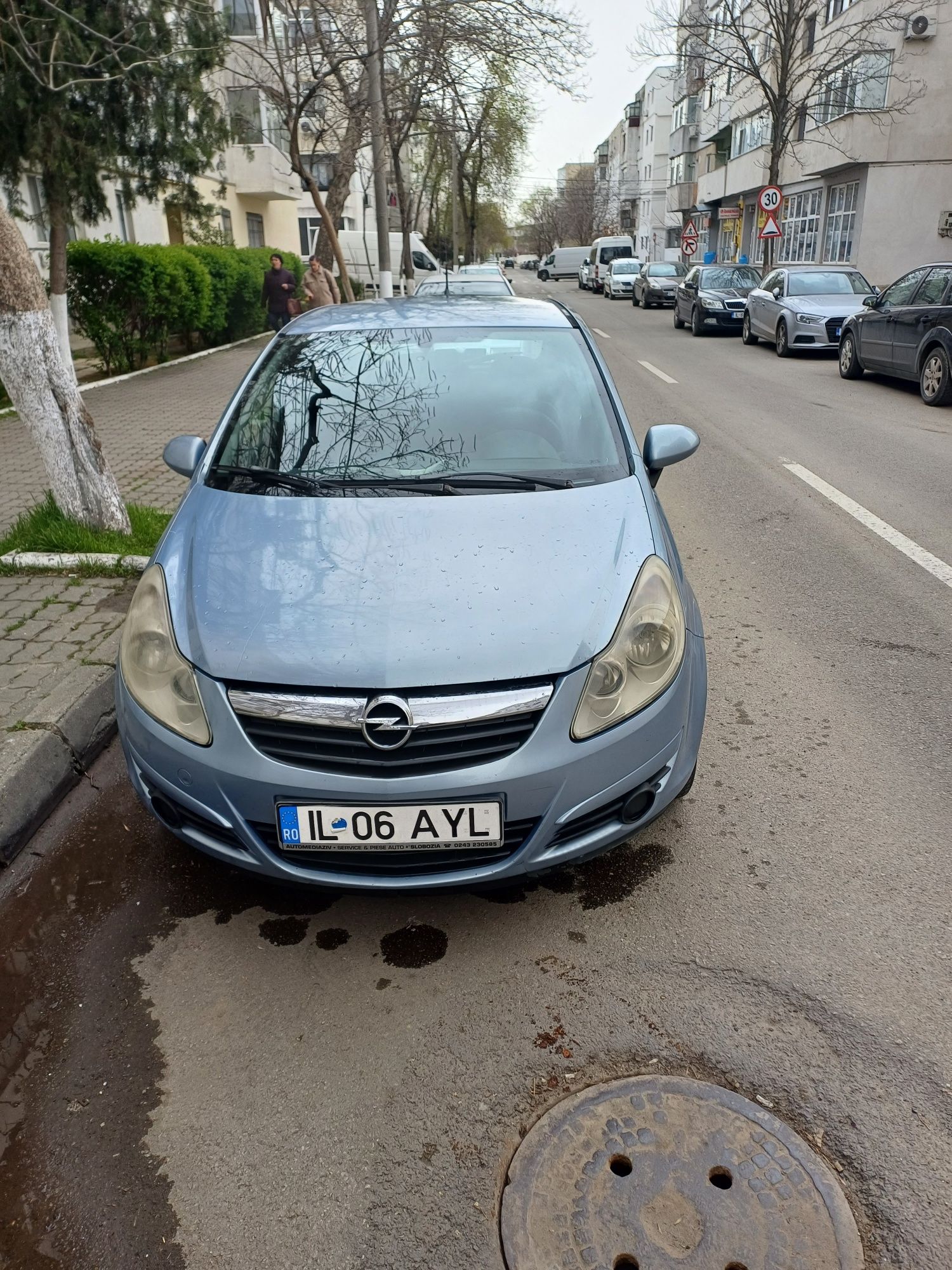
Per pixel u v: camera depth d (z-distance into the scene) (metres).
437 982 2.65
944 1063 2.33
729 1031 2.44
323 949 2.79
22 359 5.47
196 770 2.54
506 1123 2.21
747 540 6.37
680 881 3.02
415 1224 1.99
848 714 4.01
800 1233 1.95
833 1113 2.21
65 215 12.38
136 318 15.09
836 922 2.82
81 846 3.32
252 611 2.66
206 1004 2.60
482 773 2.45
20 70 10.36
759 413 11.19
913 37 25.95
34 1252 1.96
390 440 3.48
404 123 23.28
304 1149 2.16
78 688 3.96
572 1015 2.51
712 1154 2.12
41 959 2.79
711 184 44.88
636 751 2.61
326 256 21.22
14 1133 2.22
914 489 7.56
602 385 3.83
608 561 2.83
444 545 2.87
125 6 11.38
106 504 5.74
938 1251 1.91
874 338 12.95
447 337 4.03
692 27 26.17
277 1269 1.91
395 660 2.47
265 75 20.05
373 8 17.36
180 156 12.98
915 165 27.14
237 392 3.88
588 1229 1.97
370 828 2.46
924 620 4.97
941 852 3.12
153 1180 2.10
